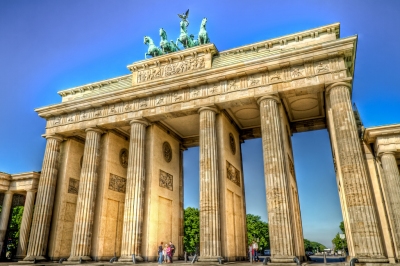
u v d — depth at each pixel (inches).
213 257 1592.0
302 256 1889.8
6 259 2554.1
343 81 1646.2
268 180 1624.0
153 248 1942.7
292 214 1612.9
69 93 2541.8
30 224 2541.8
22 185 2652.6
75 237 1953.7
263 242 7293.3
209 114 1897.1
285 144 1808.6
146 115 2048.5
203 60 2043.6
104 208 2121.1
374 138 1694.1
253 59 1815.9
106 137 2267.5
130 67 2220.7
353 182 1470.2
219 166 1886.1
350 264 1320.1
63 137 2374.5
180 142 2605.8
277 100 1787.6
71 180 2361.0
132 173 1957.4
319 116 2220.7
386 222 1630.2
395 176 1568.7
